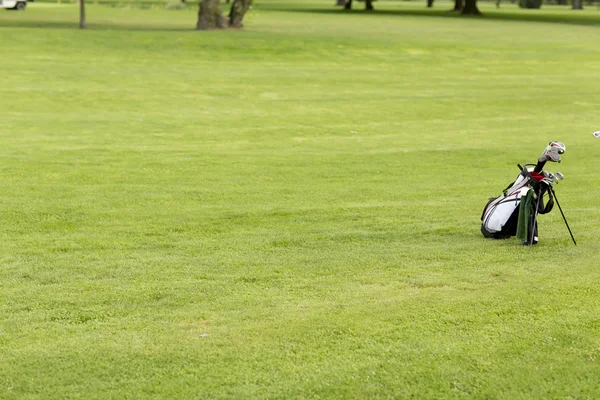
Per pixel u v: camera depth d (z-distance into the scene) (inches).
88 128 903.7
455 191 579.5
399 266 363.3
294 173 649.0
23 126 902.4
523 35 2645.2
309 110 1119.6
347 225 454.9
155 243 405.7
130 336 274.7
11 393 232.7
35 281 335.9
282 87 1380.4
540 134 935.0
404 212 494.9
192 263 366.6
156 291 323.0
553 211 502.0
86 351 261.4
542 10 5575.8
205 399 231.3
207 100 1197.7
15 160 668.7
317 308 303.1
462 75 1660.9
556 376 248.1
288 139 867.4
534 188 397.1
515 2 7780.5
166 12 3718.0
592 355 262.2
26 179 586.2
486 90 1397.6
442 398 234.1
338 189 579.5
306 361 256.2
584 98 1305.4
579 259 373.1
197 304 307.9
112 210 486.6
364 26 2930.6
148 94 1238.9
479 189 589.3
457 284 333.7
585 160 746.2
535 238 401.1
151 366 251.4
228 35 2169.0
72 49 1815.9
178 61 1736.0
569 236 422.9
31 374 245.0
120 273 349.1
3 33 1956.2
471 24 3235.7
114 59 1711.4
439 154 768.9
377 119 1056.8
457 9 4534.9
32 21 2696.9
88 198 522.3
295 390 236.8
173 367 251.0
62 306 304.5
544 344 270.1
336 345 268.4
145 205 505.7
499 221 411.2
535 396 236.2
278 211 493.0
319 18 3469.5
